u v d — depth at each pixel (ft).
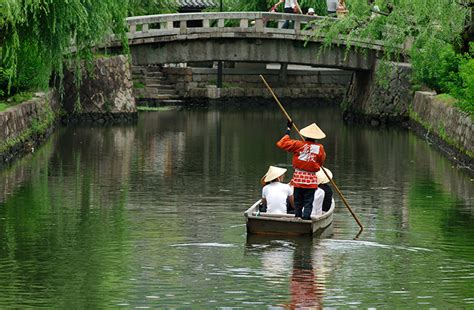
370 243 100.07
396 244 99.71
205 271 88.69
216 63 306.76
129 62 226.99
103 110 222.69
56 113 209.46
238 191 130.82
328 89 302.45
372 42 211.82
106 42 210.79
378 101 231.09
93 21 163.43
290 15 232.32
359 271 89.20
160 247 97.55
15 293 81.56
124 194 127.44
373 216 114.42
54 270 88.69
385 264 91.81
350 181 141.08
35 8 144.05
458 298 81.05
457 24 175.01
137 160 159.84
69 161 156.87
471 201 124.26
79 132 200.34
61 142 182.09
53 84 213.25
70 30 160.04
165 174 145.48
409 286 84.43
